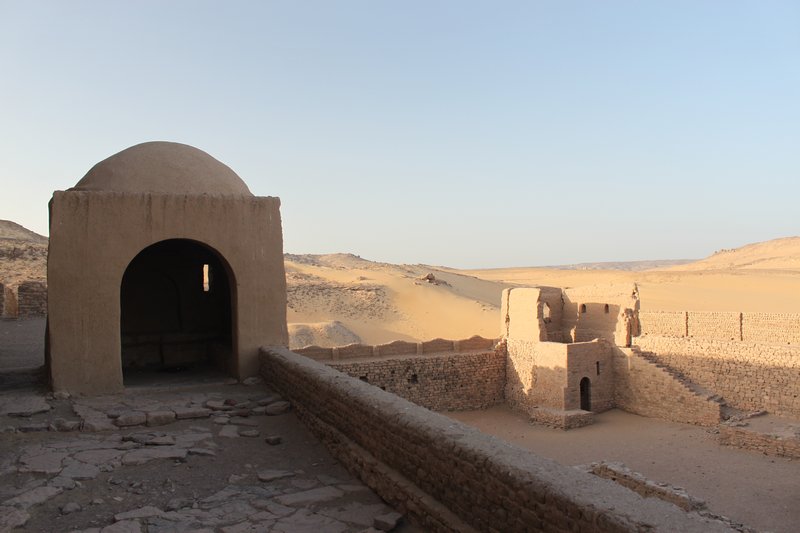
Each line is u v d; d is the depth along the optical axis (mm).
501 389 23844
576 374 21375
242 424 9250
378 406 6824
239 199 11719
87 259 10477
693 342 21000
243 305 11727
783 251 116688
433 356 22172
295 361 10055
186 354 14398
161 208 11031
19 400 9922
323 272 63031
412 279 56812
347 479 7113
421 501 5605
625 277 78438
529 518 4301
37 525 5809
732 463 15211
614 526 3588
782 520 11484
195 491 6746
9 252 43250
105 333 10602
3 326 21156
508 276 118250
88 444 8180
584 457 16531
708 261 127500
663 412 20969
